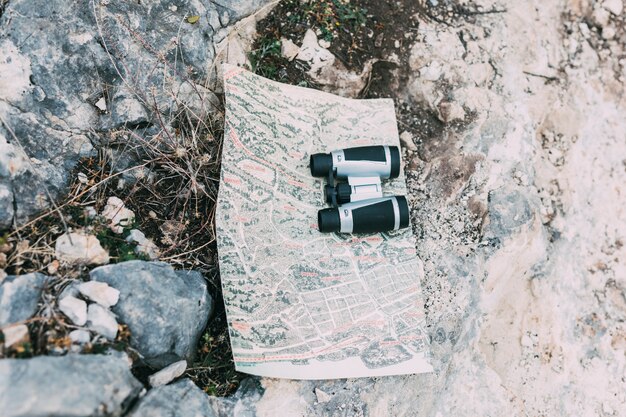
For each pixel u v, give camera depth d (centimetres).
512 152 285
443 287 258
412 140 285
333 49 287
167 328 210
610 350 284
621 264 298
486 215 271
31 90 228
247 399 223
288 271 239
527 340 272
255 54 282
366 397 234
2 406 169
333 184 256
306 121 266
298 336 232
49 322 194
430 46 293
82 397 179
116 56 245
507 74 300
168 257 234
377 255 250
